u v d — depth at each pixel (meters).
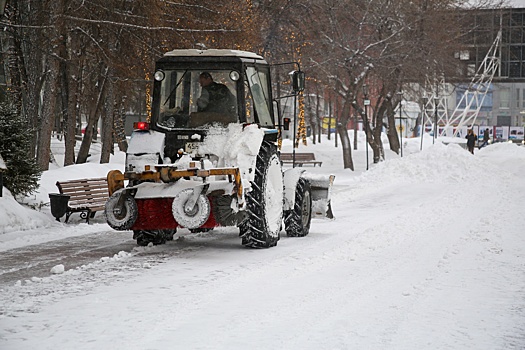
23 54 39.09
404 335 9.22
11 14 32.97
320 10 51.81
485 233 18.59
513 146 65.31
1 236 19.00
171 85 16.92
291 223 18.92
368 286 12.30
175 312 10.45
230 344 8.78
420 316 10.21
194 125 16.72
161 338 9.07
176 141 16.66
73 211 21.84
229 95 16.75
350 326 9.65
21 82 37.38
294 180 18.47
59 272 13.80
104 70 42.28
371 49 52.53
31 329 9.57
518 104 133.00
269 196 17.14
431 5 53.66
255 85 17.45
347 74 54.12
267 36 50.34
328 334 9.25
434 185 36.56
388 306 10.81
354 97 54.25
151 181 16.27
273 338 9.05
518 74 97.38
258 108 17.53
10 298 11.46
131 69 33.34
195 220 14.92
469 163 40.62
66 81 43.44
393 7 52.31
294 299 11.29
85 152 43.84
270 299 11.31
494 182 37.25
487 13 72.31
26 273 13.88
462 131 117.81
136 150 16.30
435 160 40.78
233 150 16.06
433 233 18.92
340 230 20.62
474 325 9.75
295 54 52.09
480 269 13.84
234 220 15.66
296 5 51.12
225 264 14.70
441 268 13.98
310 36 52.28
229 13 36.22
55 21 29.73
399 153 72.25
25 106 38.09
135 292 11.91
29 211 21.47
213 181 15.84
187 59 16.89
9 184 22.47
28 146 23.05
